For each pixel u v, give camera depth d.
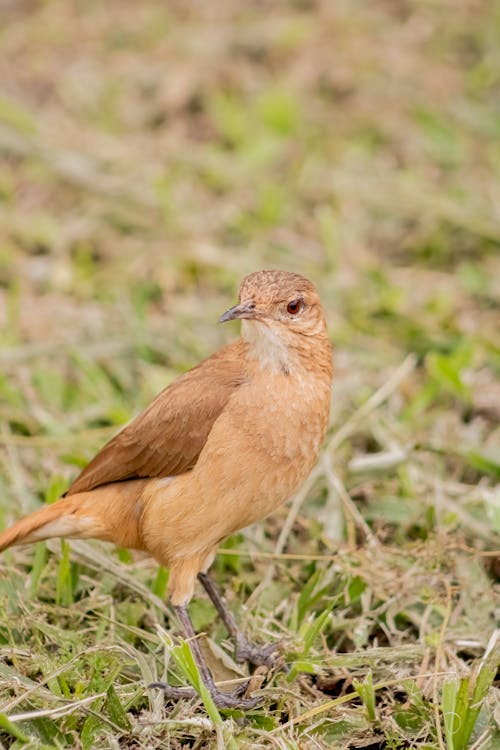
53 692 8.34
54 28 18.53
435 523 10.31
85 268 14.09
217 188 15.59
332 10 18.80
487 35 18.20
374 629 9.52
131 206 14.95
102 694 8.10
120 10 19.05
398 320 13.33
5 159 15.83
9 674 8.48
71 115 16.81
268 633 9.34
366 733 8.28
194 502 8.66
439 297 13.60
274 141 16.00
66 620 9.37
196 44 17.84
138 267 14.15
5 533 8.95
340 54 17.83
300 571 10.04
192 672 8.03
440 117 16.70
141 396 12.20
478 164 16.09
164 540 8.82
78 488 9.09
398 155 16.25
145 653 9.16
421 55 17.98
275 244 14.56
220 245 14.70
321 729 8.27
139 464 8.79
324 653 9.01
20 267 14.16
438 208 14.91
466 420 12.08
